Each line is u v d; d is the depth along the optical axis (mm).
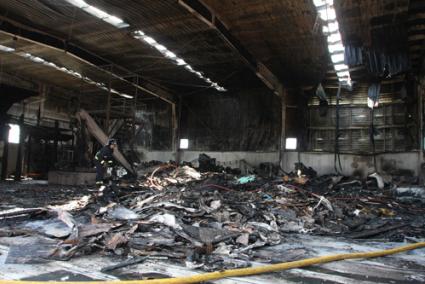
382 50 15547
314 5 12055
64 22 14516
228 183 14719
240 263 4805
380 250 5965
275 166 22125
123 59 19172
